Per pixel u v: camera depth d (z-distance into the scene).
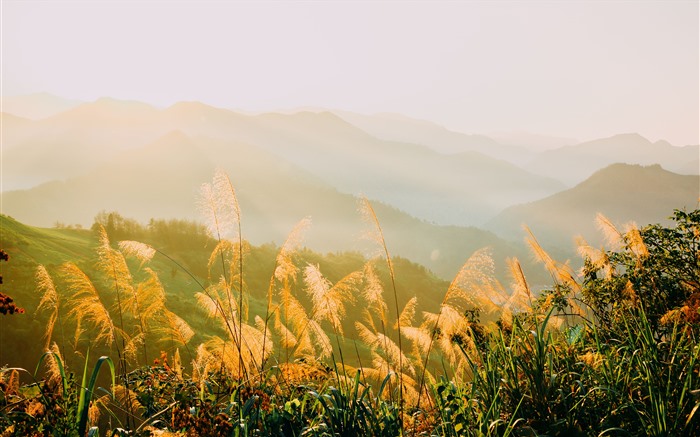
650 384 3.53
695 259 6.60
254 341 4.89
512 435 3.77
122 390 4.47
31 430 3.56
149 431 3.93
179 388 4.53
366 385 4.38
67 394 3.71
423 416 4.48
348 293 4.75
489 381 4.10
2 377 4.02
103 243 4.95
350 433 3.77
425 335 4.78
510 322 5.23
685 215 7.12
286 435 3.89
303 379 4.68
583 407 3.90
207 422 3.62
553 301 6.29
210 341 4.99
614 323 5.51
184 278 67.62
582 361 4.52
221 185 5.04
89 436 3.28
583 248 7.18
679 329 4.97
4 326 49.44
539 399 3.92
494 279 5.28
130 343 4.80
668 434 3.30
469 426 3.80
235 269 5.06
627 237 6.97
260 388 4.45
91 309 4.51
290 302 4.75
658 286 6.42
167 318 5.04
